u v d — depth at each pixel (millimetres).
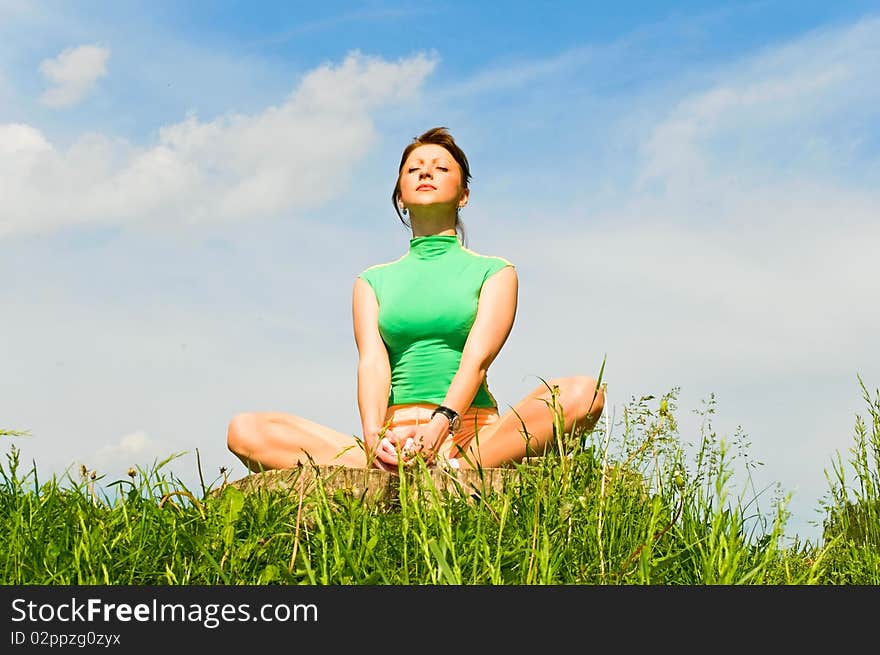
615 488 3139
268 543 2846
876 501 3807
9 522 2986
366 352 5375
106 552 2777
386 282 5590
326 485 3779
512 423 4812
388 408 5367
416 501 2951
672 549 3002
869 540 3725
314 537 2961
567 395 4707
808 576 2996
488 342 5148
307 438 5113
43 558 2771
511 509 3207
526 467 3332
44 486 3258
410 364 5344
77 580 2678
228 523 2828
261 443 5180
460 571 2621
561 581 2771
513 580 2691
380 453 4375
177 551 2871
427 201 5551
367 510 3270
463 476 3979
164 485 3209
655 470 3197
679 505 3061
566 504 3010
